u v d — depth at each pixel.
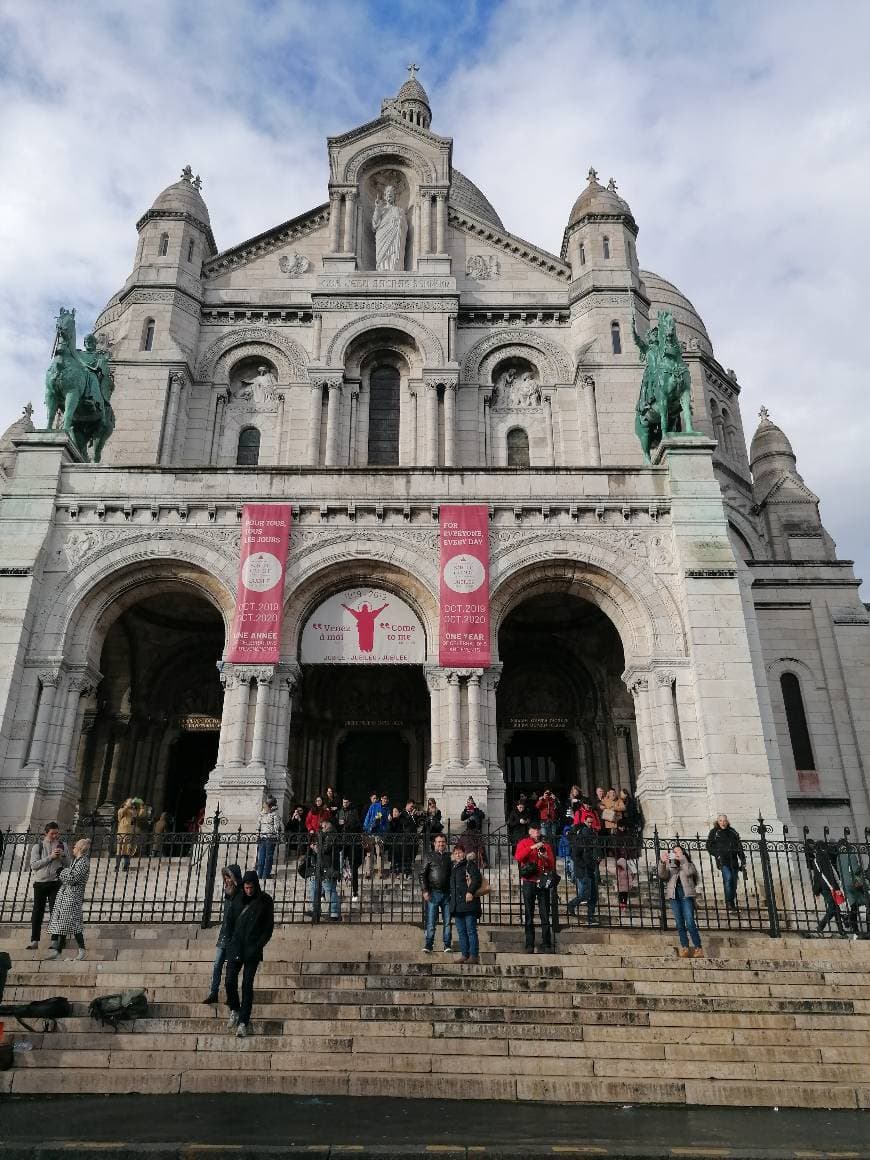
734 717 20.66
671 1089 10.57
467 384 31.80
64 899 13.38
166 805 27.25
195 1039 11.30
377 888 17.67
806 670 29.11
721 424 39.81
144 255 32.62
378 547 22.67
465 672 21.38
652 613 22.11
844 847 16.17
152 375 30.41
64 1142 8.36
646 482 23.45
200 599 25.58
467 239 34.22
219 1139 8.54
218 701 28.16
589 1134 8.95
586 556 22.62
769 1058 11.28
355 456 30.36
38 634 21.64
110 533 22.75
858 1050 11.40
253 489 23.23
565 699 28.28
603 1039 11.52
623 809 20.44
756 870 19.09
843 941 14.48
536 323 32.91
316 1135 8.72
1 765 20.14
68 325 25.12
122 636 26.69
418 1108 9.98
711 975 13.09
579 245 33.72
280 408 31.31
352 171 34.50
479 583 22.14
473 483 23.39
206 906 14.83
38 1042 11.30
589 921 15.50
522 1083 10.58
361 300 31.88
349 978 12.64
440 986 12.58
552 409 31.53
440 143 35.00
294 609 22.39
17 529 22.53
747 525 37.59
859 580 30.03
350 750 28.06
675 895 13.98
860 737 28.16
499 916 15.70
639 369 30.94
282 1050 11.24
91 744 26.47
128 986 12.62
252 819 19.84
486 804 20.25
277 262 33.81
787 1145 8.64
